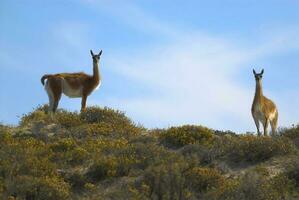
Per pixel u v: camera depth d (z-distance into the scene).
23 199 53.53
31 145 65.56
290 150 62.31
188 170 57.28
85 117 77.38
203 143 65.88
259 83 77.00
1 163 58.56
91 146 65.12
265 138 63.84
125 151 62.81
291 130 71.75
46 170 58.47
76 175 58.22
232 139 66.25
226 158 62.09
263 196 51.66
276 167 59.28
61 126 75.12
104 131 71.75
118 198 52.91
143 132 74.06
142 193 52.44
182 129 68.94
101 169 59.06
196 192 54.94
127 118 77.88
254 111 77.38
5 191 54.09
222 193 52.03
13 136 70.31
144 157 60.41
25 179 55.22
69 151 63.59
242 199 51.19
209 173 56.19
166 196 51.41
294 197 52.94
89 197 55.12
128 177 58.19
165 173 52.69
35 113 79.31
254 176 54.00
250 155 61.72
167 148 66.69
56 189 54.75
